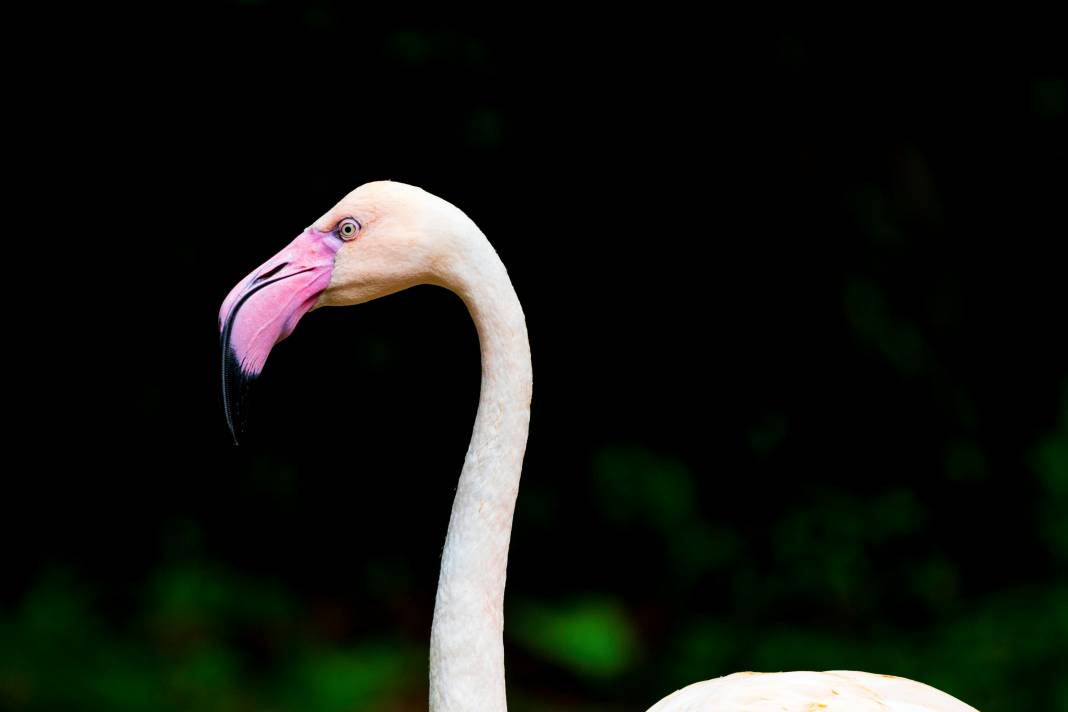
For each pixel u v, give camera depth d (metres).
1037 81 10.49
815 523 10.34
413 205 4.32
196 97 9.70
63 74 9.59
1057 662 9.02
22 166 9.80
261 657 9.48
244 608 9.75
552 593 10.43
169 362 10.23
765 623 10.06
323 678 9.11
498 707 4.24
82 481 10.20
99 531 10.14
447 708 4.20
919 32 10.33
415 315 10.48
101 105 9.71
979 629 9.58
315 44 9.53
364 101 9.77
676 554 10.36
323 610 10.09
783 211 10.51
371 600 10.23
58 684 8.80
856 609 10.05
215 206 9.98
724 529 10.49
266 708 8.89
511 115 9.98
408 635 10.00
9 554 10.00
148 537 10.13
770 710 4.24
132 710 8.67
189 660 9.12
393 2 9.53
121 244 10.03
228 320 4.36
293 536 10.37
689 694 4.58
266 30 9.45
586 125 10.13
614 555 10.51
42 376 10.18
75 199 9.91
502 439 4.30
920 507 10.50
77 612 9.47
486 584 4.27
